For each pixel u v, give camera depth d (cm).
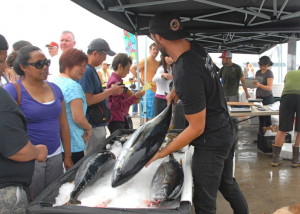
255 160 435
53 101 177
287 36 632
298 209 204
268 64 559
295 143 395
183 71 146
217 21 404
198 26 435
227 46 781
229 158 197
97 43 254
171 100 195
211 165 166
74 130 215
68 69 212
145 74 489
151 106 498
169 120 168
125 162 138
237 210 215
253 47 830
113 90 255
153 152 149
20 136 127
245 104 437
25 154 130
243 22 413
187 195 122
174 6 369
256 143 534
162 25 150
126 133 238
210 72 155
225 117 170
